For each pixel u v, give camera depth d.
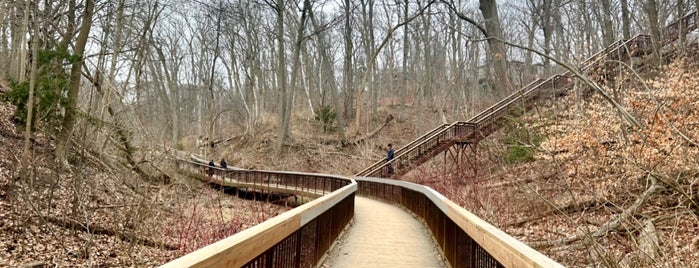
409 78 45.59
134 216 11.35
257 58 39.22
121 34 16.83
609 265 6.21
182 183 15.29
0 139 12.74
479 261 3.91
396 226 10.42
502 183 12.71
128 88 18.02
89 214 11.23
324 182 19.34
